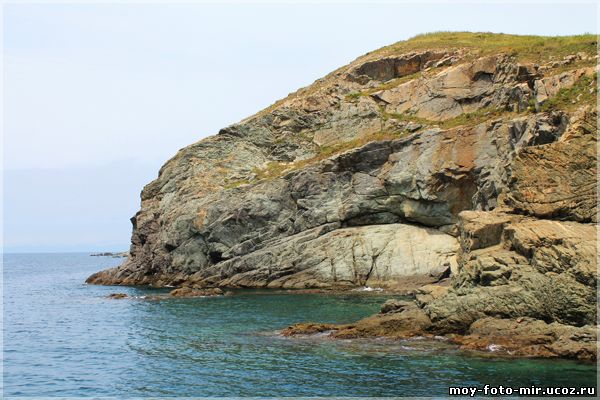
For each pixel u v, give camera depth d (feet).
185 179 244.63
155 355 107.86
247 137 252.42
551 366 88.17
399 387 81.51
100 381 92.32
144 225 251.39
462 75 216.54
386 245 192.24
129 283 253.24
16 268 538.06
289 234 209.36
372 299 165.37
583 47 200.13
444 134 192.44
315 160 223.71
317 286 192.75
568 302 97.60
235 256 211.61
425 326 111.14
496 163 181.06
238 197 219.41
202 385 87.40
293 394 81.05
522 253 108.27
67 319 156.35
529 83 194.80
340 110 245.65
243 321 139.33
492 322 102.73
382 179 199.41
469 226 121.29
